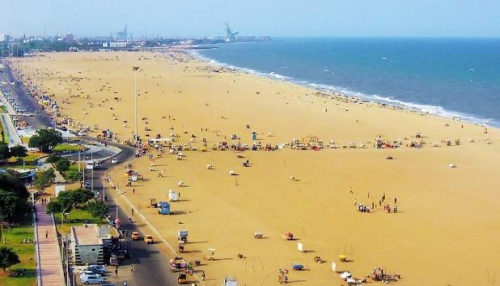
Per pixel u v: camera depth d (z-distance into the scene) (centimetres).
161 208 17450
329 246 15262
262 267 13888
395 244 15450
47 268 13050
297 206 18462
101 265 13588
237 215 17525
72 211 16900
